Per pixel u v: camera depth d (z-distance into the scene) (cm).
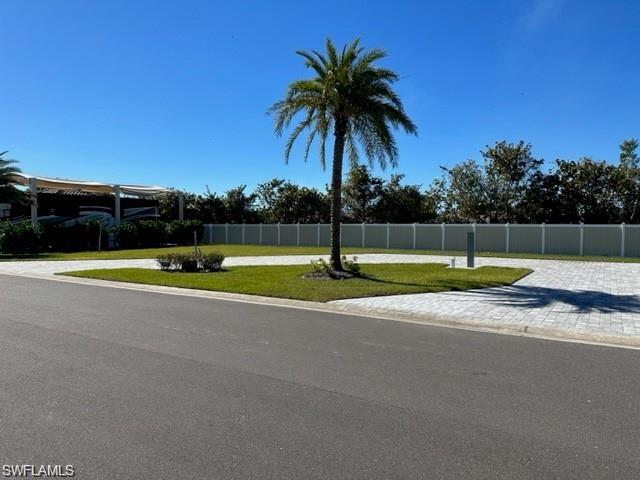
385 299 1190
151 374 586
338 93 1619
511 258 2675
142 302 1166
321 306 1127
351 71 1655
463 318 966
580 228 2908
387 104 1681
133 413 464
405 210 4731
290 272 1800
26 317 954
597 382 578
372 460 378
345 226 3719
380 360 665
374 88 1661
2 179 3225
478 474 359
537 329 875
